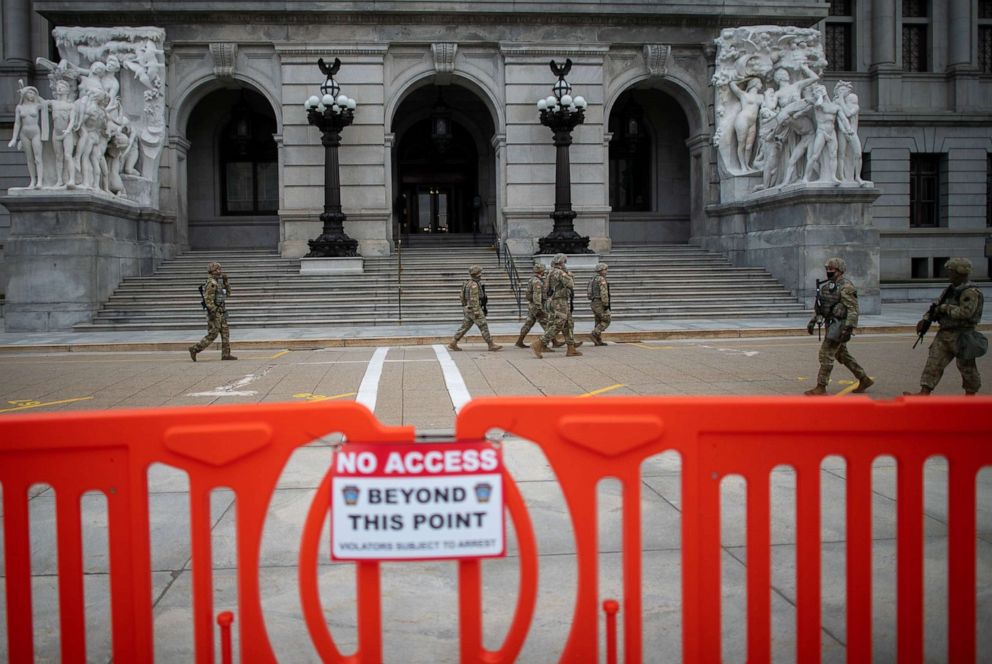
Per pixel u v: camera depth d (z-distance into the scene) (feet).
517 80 95.40
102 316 75.20
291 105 93.25
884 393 35.65
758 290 82.74
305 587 9.25
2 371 47.80
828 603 13.64
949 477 9.60
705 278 85.92
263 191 109.70
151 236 88.22
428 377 42.16
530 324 56.49
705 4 96.17
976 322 31.12
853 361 35.12
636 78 98.27
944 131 119.03
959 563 9.57
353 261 85.81
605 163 96.89
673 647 12.22
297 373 44.86
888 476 21.25
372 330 69.72
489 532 9.23
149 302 77.46
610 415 9.39
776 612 13.25
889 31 117.50
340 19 93.20
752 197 89.71
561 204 89.35
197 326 73.26
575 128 96.12
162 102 90.94
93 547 16.71
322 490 9.30
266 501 9.31
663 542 16.71
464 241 110.73
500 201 96.78
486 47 96.02
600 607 13.58
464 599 9.29
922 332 32.22
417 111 113.39
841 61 120.06
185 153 96.32
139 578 9.29
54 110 75.25
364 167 94.12
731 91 96.32
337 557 9.13
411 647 12.36
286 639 12.64
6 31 107.24
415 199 116.57
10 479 9.07
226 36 92.63
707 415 9.47
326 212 87.92
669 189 112.37
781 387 37.70
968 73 118.42
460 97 112.57
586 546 9.46
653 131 112.06
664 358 49.70
